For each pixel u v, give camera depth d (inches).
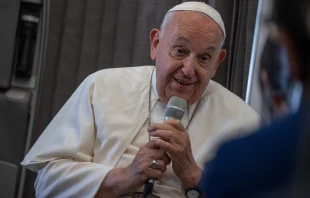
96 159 179.0
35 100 249.8
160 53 177.2
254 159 66.6
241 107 187.5
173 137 154.9
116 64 262.8
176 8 178.5
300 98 66.9
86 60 265.3
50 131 187.8
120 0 264.1
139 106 183.0
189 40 171.0
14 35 245.1
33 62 251.9
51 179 175.6
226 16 246.2
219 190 68.2
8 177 242.7
